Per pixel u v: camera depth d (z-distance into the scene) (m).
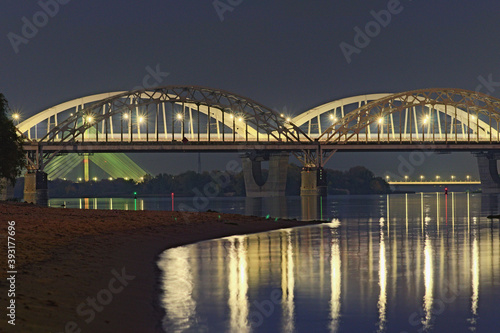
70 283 29.05
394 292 31.14
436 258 43.41
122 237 49.50
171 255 44.09
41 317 22.84
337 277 35.28
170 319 25.52
